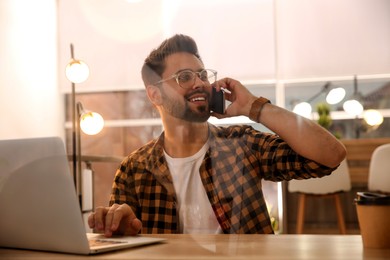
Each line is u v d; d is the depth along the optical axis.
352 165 3.49
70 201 0.69
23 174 0.73
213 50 4.10
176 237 0.87
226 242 0.78
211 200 1.14
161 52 1.21
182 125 1.18
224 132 1.24
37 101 4.43
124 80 4.46
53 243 0.72
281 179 1.28
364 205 0.72
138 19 4.29
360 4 4.49
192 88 1.19
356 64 4.52
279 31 4.46
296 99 4.72
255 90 4.48
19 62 4.21
